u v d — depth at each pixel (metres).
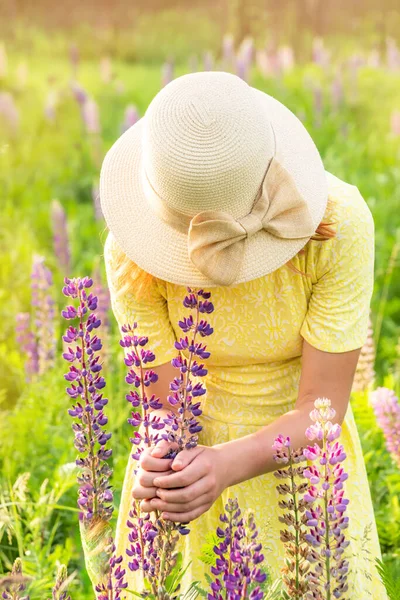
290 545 2.04
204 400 2.66
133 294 2.50
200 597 2.58
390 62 13.54
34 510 3.43
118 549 2.80
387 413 3.56
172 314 2.55
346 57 16.19
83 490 2.08
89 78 14.16
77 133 10.80
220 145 2.10
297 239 2.24
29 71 14.81
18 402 4.30
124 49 19.28
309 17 18.64
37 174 9.30
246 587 1.84
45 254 6.91
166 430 2.17
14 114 9.86
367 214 2.38
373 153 9.80
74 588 3.25
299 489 2.05
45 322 4.58
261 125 2.16
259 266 2.23
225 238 2.16
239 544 1.93
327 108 11.83
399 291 6.51
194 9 22.47
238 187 2.15
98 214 7.21
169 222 2.27
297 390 2.61
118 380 4.70
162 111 2.16
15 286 5.73
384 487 3.74
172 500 2.11
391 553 3.36
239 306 2.45
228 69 12.06
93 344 2.08
